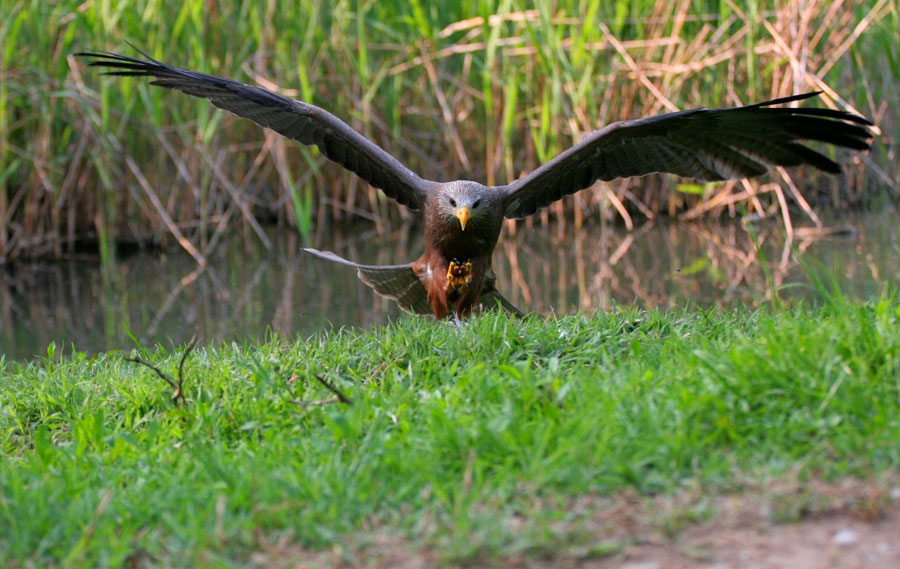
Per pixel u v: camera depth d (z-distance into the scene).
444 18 22.39
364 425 7.48
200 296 18.59
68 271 20.41
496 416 6.98
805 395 6.83
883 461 6.15
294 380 8.91
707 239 21.03
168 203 22.20
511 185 11.11
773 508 5.84
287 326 16.28
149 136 21.75
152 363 10.09
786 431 6.56
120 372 9.97
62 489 6.78
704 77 21.66
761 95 21.64
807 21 19.75
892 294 9.55
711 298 16.31
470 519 5.82
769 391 6.94
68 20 20.05
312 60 22.17
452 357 9.05
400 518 6.04
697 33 21.80
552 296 17.41
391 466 6.57
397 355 9.23
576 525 5.79
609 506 5.98
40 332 16.66
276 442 7.47
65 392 9.34
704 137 10.52
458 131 23.03
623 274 18.66
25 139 20.97
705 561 5.44
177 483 6.73
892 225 20.94
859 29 20.28
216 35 21.41
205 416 8.11
